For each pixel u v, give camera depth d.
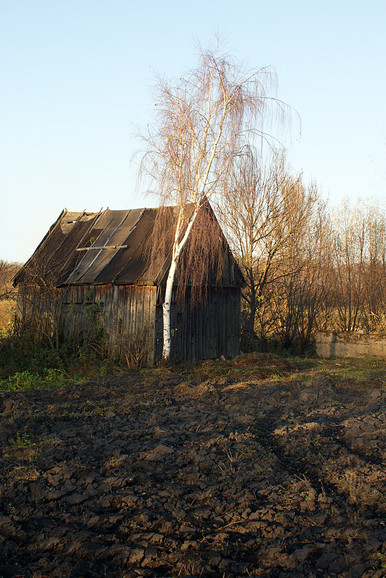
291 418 9.63
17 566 4.54
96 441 7.87
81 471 6.50
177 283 17.41
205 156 15.95
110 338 17.34
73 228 21.28
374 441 7.84
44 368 14.66
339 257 26.83
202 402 11.11
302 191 22.97
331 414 9.93
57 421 9.10
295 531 5.16
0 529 5.14
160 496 5.94
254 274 23.17
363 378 14.87
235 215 21.95
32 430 8.47
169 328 16.38
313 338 24.98
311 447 7.75
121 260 18.08
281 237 22.62
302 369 17.67
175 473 6.62
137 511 5.54
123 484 6.22
